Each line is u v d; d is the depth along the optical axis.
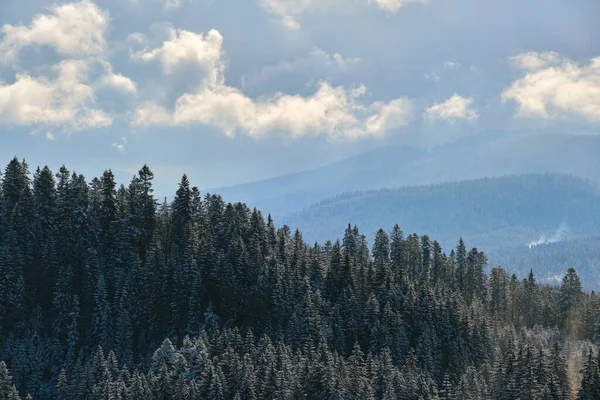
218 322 157.12
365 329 160.00
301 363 133.00
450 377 152.75
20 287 156.12
